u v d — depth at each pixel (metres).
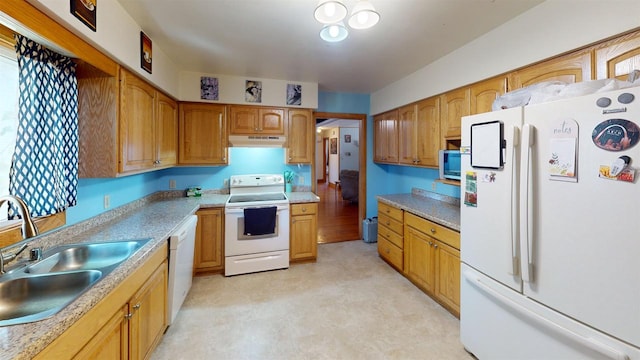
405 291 2.78
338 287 2.86
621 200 1.08
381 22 2.05
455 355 1.88
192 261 2.57
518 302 1.48
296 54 2.68
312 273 3.21
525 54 1.90
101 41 1.60
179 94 3.18
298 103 3.63
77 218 1.86
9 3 1.08
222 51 2.62
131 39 1.96
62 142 1.63
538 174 1.36
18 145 1.38
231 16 1.97
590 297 1.17
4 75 1.35
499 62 2.11
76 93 1.74
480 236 1.73
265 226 3.16
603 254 1.13
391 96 3.74
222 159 3.42
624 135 1.06
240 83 3.41
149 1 1.77
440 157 2.74
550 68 1.79
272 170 3.92
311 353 1.89
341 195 8.69
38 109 1.46
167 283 1.99
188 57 2.79
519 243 1.45
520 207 1.42
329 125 8.26
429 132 3.01
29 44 1.36
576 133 1.21
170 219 2.34
